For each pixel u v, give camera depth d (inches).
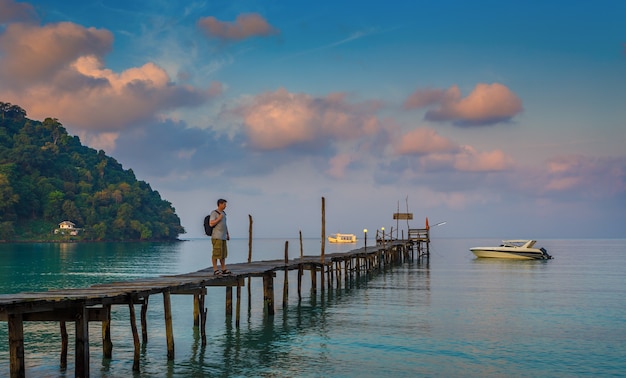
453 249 5216.5
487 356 706.8
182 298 1251.2
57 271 2437.3
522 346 762.8
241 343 766.5
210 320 954.1
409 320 958.4
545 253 2881.4
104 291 578.6
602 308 1117.7
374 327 889.5
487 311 1066.1
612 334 847.7
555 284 1603.1
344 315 1009.5
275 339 794.8
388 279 1765.5
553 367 660.1
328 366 650.8
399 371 635.5
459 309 1088.2
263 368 637.3
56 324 897.5
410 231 2844.5
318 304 1162.0
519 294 1348.4
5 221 7411.4
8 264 2928.2
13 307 447.8
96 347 730.2
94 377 587.5
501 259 2918.3
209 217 796.0
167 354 660.1
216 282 829.2
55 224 7849.4
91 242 7829.7
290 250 5319.9
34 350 708.7
